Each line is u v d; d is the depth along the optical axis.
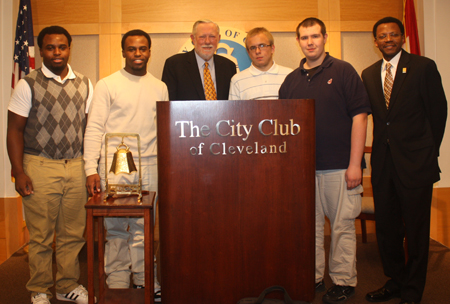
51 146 2.15
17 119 2.10
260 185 1.66
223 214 1.66
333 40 3.75
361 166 2.29
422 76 2.13
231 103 1.64
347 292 2.23
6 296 2.36
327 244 3.35
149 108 2.21
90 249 1.77
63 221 2.26
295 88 2.31
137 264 2.18
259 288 1.68
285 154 1.66
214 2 3.69
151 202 1.81
